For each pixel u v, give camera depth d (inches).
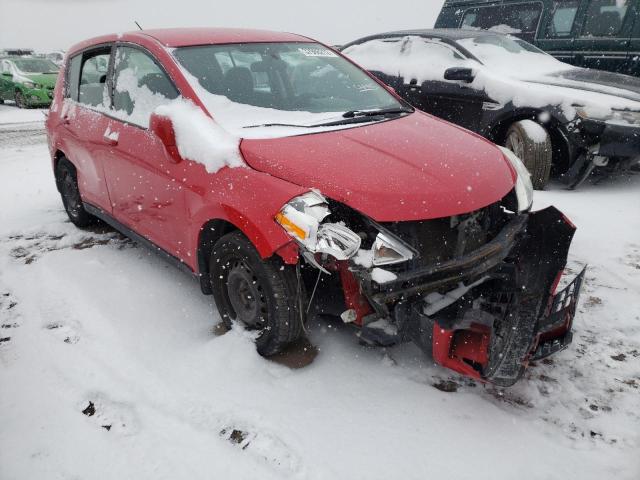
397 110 130.0
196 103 114.0
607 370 100.1
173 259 126.7
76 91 167.5
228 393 95.1
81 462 81.9
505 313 91.4
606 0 258.7
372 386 96.4
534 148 200.4
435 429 86.2
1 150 333.7
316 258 88.0
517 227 100.4
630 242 157.2
